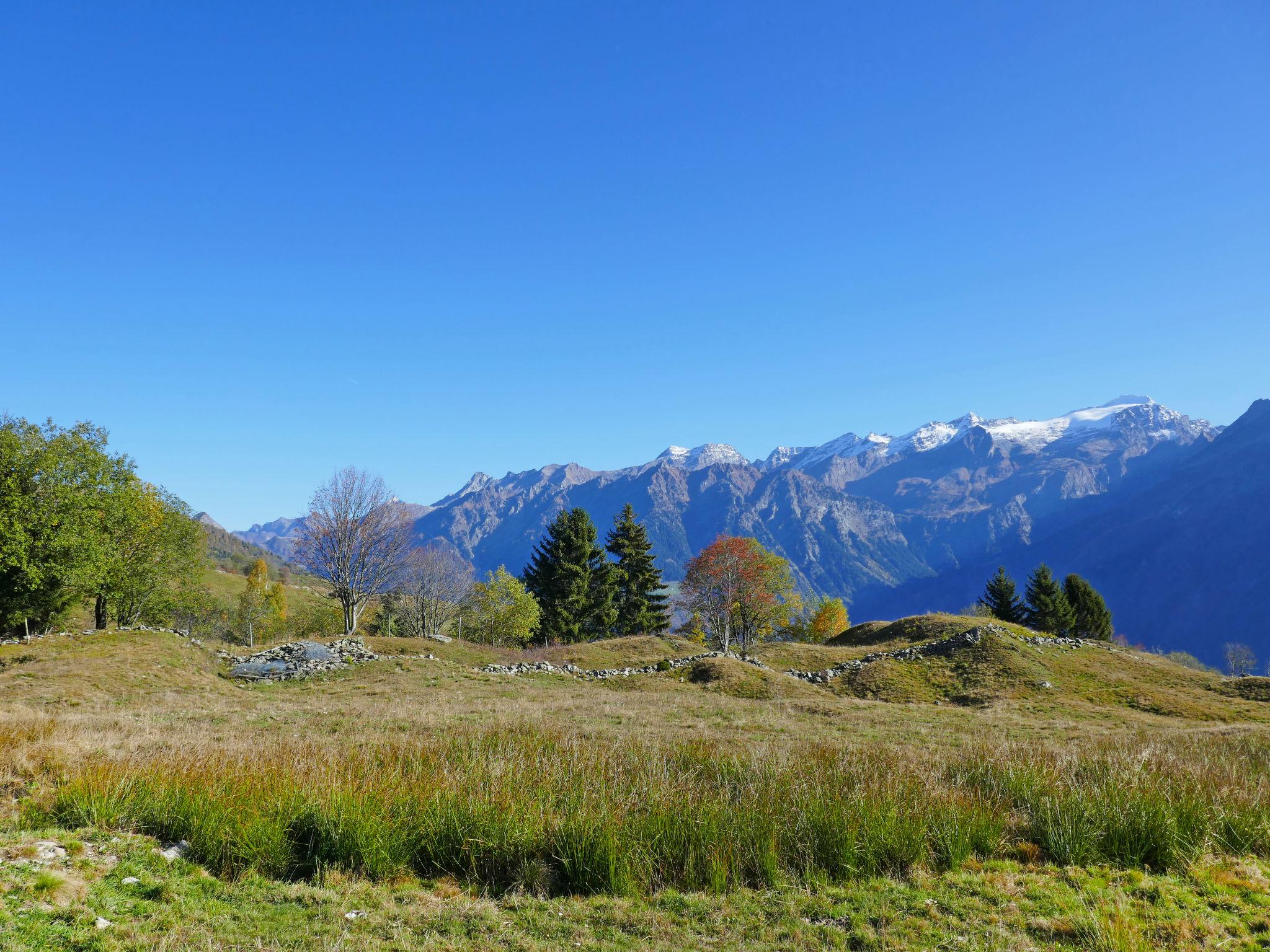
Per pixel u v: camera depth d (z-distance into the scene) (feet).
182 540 172.35
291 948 22.30
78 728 52.65
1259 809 33.32
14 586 126.41
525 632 214.69
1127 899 26.13
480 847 30.68
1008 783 39.37
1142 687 117.80
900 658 133.69
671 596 254.27
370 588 176.04
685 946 23.47
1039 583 270.46
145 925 22.61
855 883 28.32
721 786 38.32
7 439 122.83
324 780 35.29
